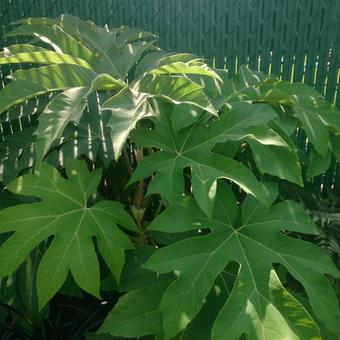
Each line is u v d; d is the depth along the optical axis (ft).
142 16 6.63
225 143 4.20
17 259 3.73
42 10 6.97
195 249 3.63
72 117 3.67
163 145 4.10
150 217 5.46
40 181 4.07
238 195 6.12
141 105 3.79
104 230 3.94
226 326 3.25
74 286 4.59
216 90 4.88
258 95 4.65
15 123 7.41
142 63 5.09
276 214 3.92
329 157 4.66
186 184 5.26
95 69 4.86
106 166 4.94
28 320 4.88
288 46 6.20
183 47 6.63
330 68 6.14
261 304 3.36
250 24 6.23
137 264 4.14
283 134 4.29
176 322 3.33
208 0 6.27
